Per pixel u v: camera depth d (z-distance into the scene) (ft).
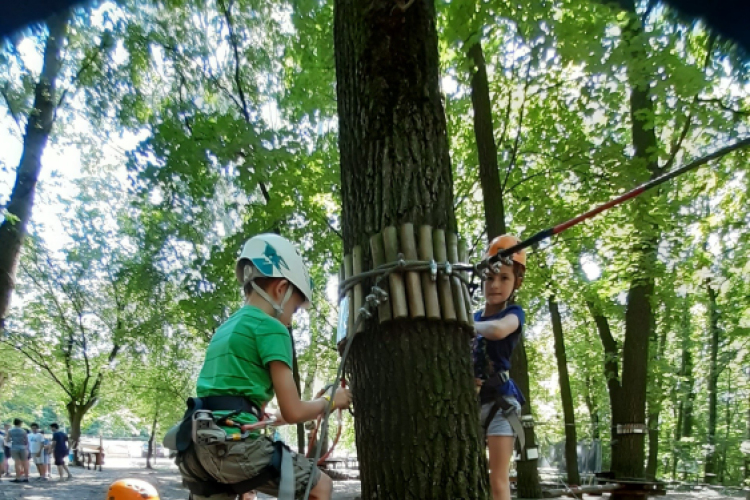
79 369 90.84
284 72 41.81
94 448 93.71
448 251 8.35
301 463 8.05
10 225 33.73
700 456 88.48
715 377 78.84
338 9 9.59
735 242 44.04
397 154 8.60
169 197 36.52
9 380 98.48
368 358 8.25
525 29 22.12
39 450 62.69
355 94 9.06
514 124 38.29
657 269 35.40
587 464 53.83
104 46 37.60
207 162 32.91
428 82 8.89
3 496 42.60
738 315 58.85
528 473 30.99
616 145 32.60
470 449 7.91
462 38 20.99
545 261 40.60
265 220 33.68
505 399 10.71
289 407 7.78
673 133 36.29
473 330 8.49
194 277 34.76
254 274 8.42
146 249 44.14
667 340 85.61
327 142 37.45
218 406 7.73
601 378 75.61
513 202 40.22
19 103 35.37
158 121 40.60
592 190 34.58
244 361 7.93
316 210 36.09
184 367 84.02
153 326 57.52
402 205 8.41
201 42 40.60
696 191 39.19
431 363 8.00
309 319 58.34
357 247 8.57
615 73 23.70
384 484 7.86
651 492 36.73
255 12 40.86
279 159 32.53
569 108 35.50
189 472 7.80
